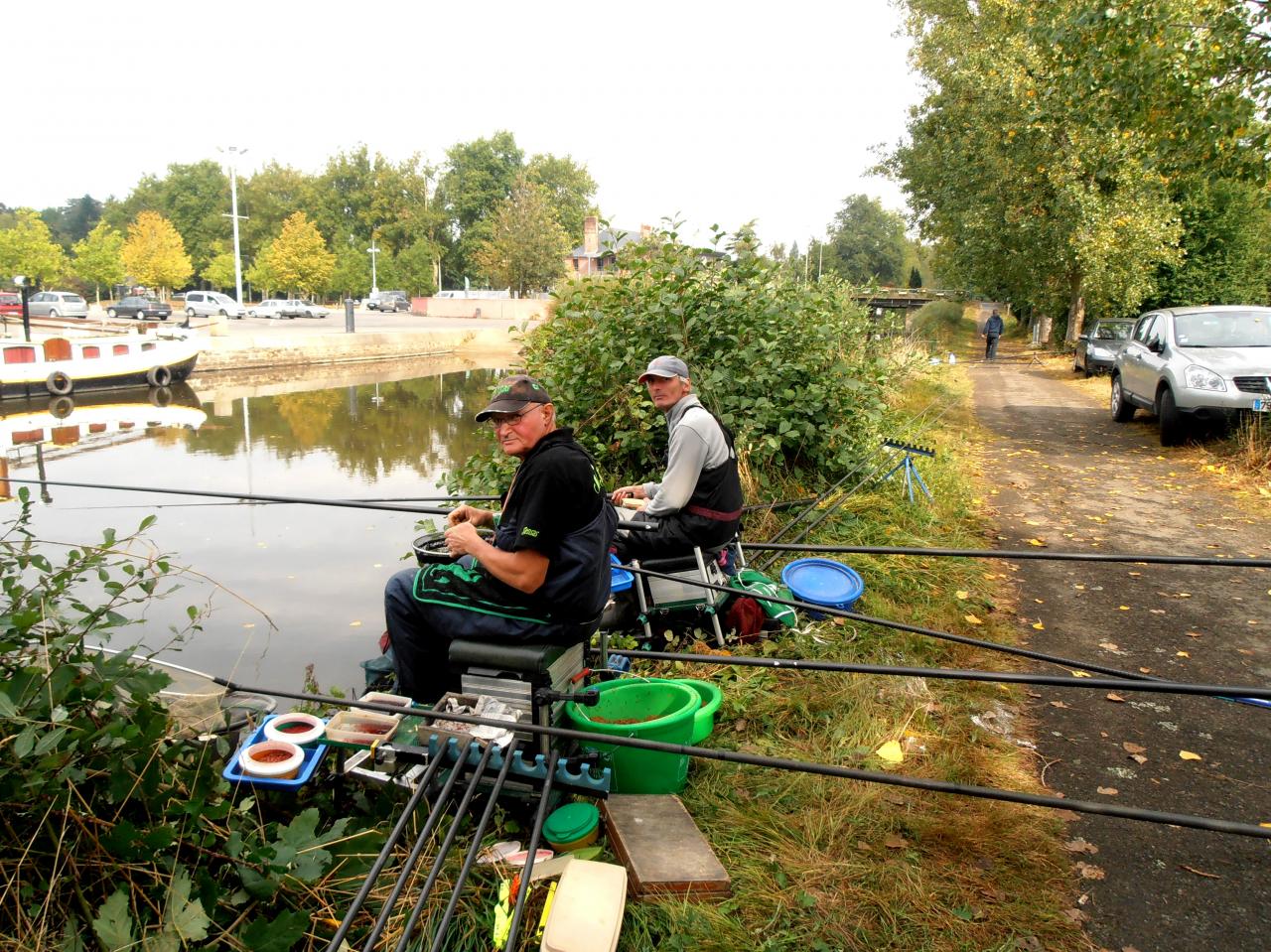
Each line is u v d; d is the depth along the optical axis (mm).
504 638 3277
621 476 7469
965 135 28141
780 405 7465
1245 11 9070
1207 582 5914
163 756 2967
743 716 4082
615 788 3373
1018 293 32531
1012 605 5516
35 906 2541
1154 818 2516
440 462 13375
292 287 69125
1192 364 10555
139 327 35500
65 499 10562
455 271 97188
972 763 3658
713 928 2723
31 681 2752
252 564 7902
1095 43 9836
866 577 5688
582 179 100625
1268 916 2834
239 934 2609
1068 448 10984
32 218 56000
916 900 2859
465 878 2623
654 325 7445
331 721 3344
